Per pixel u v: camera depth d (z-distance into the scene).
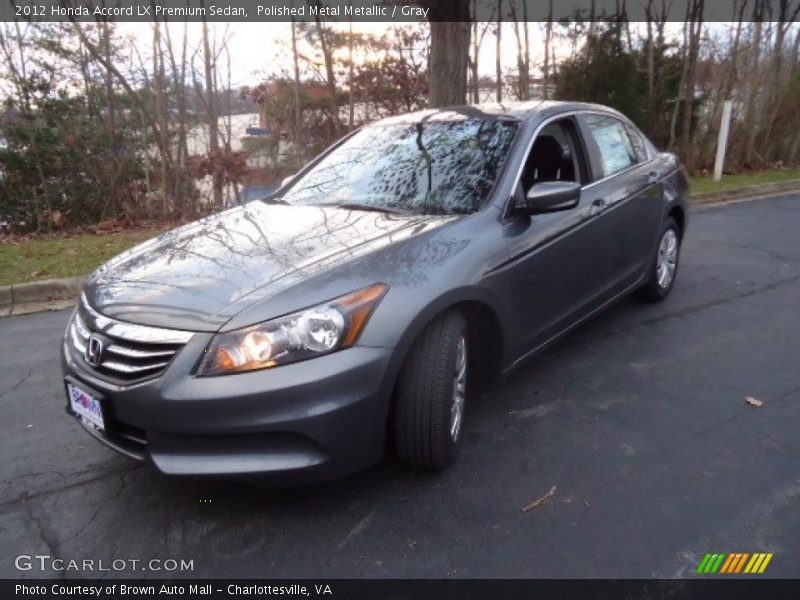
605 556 2.43
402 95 13.47
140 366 2.48
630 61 12.52
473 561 2.42
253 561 2.46
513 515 2.67
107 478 3.02
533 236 3.34
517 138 3.59
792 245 7.21
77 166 9.93
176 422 2.37
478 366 3.34
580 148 4.05
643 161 4.86
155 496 2.86
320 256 2.78
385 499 2.78
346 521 2.65
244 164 10.10
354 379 2.45
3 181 9.72
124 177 10.08
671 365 4.08
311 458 2.43
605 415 3.47
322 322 2.43
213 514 2.72
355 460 2.53
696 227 8.41
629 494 2.79
